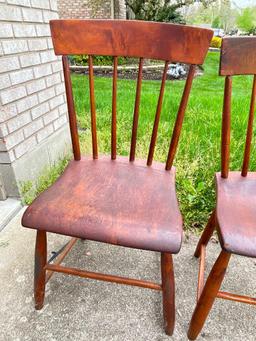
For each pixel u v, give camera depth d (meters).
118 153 1.66
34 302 0.89
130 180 0.83
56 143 1.70
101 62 5.25
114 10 6.39
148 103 2.66
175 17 6.41
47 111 1.56
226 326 0.85
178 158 1.56
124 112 2.38
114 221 0.66
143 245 0.62
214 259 1.09
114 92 0.89
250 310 0.90
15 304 0.90
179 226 0.66
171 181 0.85
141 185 0.81
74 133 0.92
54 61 1.58
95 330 0.83
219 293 0.73
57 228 0.66
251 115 0.80
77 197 0.74
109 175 0.86
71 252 1.11
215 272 0.69
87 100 2.78
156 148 1.67
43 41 1.44
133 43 0.82
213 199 1.32
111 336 0.82
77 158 0.95
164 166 0.94
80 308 0.90
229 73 0.74
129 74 4.78
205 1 6.36
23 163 1.34
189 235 1.21
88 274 0.79
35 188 1.47
